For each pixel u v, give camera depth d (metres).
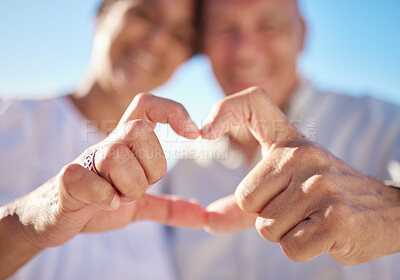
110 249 0.64
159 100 0.34
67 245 0.61
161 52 0.82
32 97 0.72
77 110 0.74
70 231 0.33
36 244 0.35
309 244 0.29
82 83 0.81
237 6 0.80
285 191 0.32
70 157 0.67
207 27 0.86
